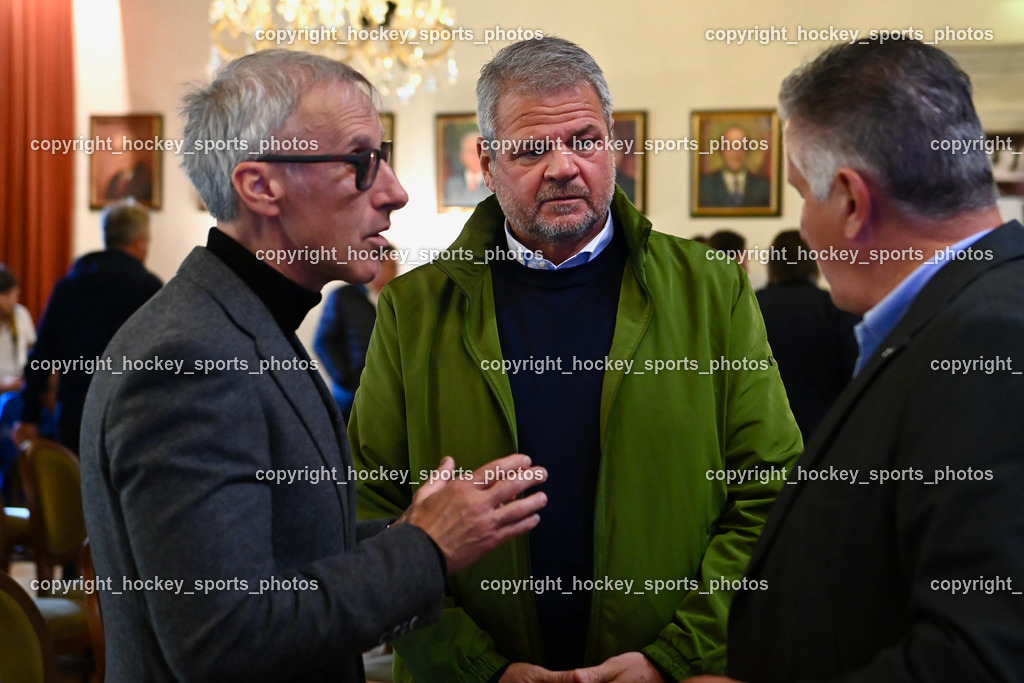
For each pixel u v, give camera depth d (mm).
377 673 3123
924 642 991
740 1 7145
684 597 1804
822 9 7016
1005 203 5715
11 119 7914
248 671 1223
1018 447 995
